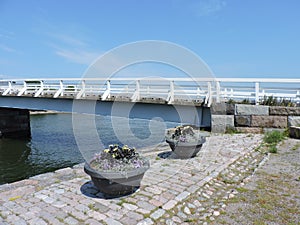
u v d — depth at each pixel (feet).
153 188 11.79
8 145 46.52
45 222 8.73
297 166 15.12
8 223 8.66
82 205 10.02
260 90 29.35
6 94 50.42
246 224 8.73
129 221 8.80
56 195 10.96
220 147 20.58
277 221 8.87
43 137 53.52
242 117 27.89
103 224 8.56
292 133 24.68
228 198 10.93
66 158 35.91
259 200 10.58
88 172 10.41
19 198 10.65
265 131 27.12
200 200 10.78
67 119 91.81
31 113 111.24
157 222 8.86
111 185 10.33
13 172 30.25
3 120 55.01
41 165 32.89
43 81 45.37
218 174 13.96
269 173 13.99
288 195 11.02
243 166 15.74
